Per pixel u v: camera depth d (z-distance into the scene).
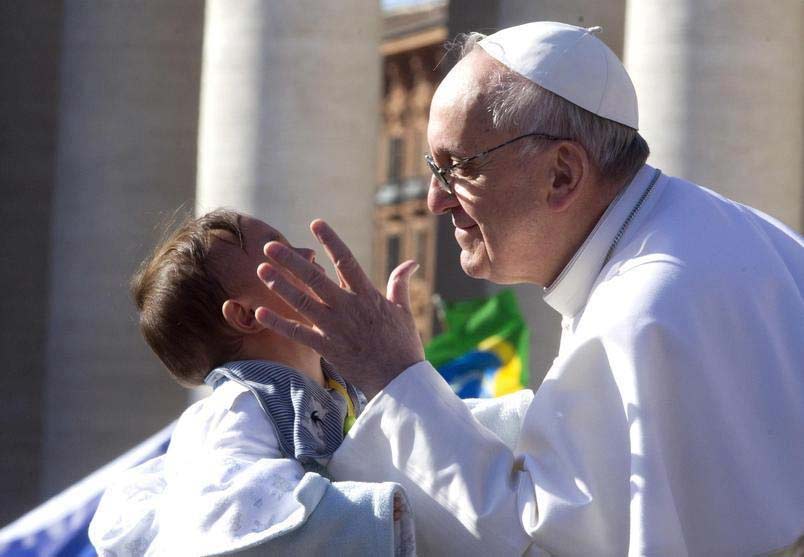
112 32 39.75
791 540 10.34
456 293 43.69
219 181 32.91
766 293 10.85
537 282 11.71
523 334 29.30
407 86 137.00
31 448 48.00
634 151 11.30
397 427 10.72
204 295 11.66
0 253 48.88
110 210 39.44
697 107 28.17
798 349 10.79
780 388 10.55
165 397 39.03
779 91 28.36
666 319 10.37
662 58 28.47
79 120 39.78
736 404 10.46
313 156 32.66
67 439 38.94
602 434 10.45
